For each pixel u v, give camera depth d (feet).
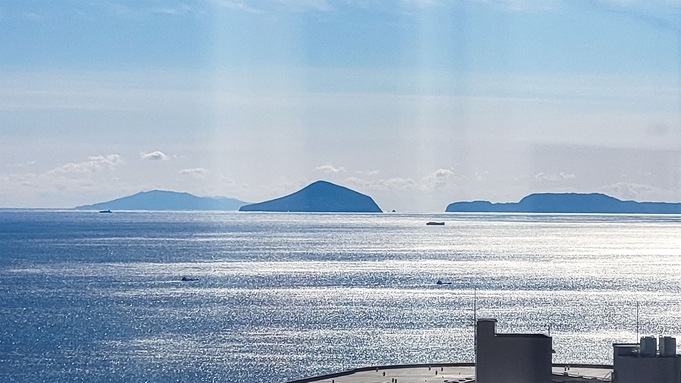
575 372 227.81
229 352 582.76
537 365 194.49
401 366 249.96
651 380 187.42
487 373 195.31
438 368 246.47
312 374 509.35
